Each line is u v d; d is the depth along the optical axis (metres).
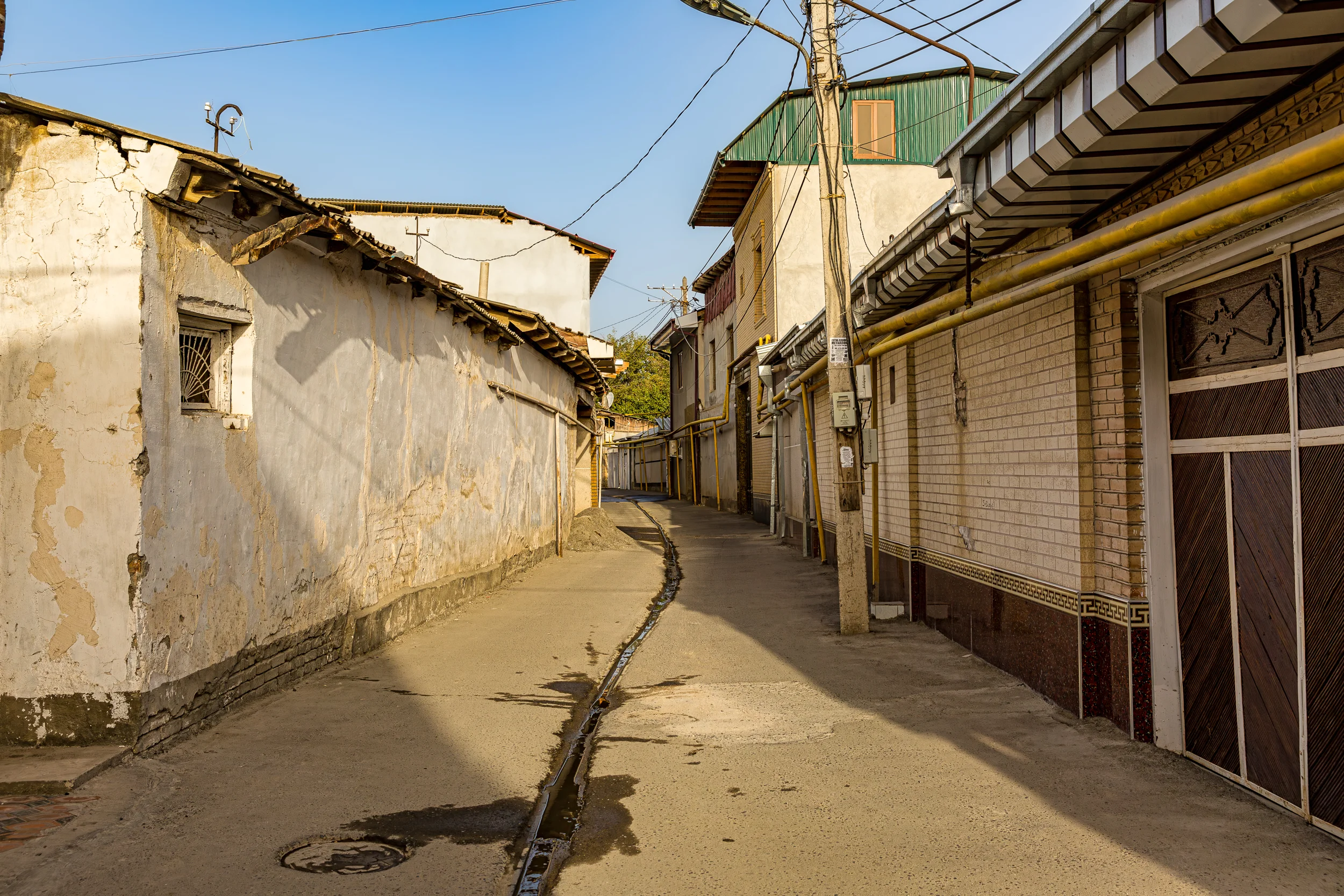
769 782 5.13
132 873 3.87
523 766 5.44
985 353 7.64
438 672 7.78
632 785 5.12
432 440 10.27
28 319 5.23
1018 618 7.06
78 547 5.17
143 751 5.25
